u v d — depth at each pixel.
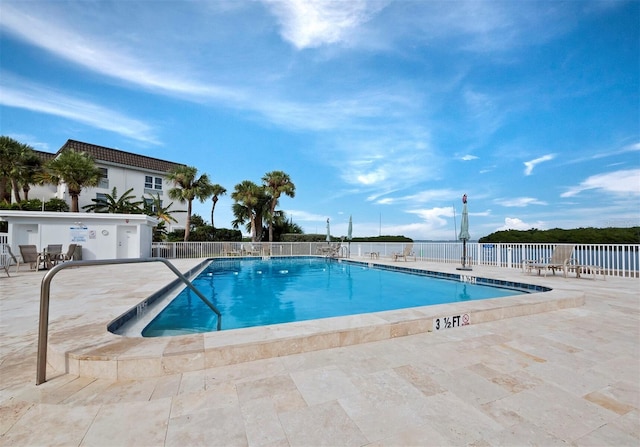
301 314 5.97
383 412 1.87
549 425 1.75
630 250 8.30
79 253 12.88
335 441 1.58
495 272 9.59
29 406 1.93
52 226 12.94
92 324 3.49
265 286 9.23
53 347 2.63
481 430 1.69
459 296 7.54
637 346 3.11
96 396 2.07
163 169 27.20
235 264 15.84
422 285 9.10
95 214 13.49
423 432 1.67
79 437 1.60
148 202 25.64
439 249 13.75
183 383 2.27
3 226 15.63
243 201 24.12
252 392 2.13
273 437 1.61
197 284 9.41
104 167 23.34
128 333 4.06
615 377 2.39
